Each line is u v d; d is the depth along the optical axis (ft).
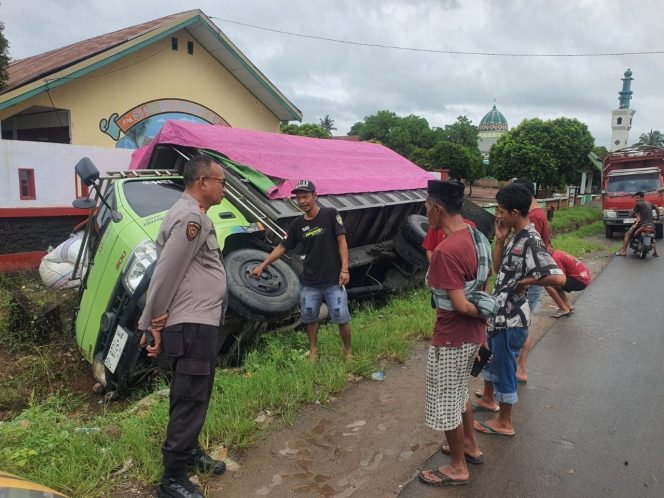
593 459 11.79
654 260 42.39
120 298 15.87
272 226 19.35
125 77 40.60
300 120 55.26
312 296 16.25
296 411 13.57
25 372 18.39
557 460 11.72
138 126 42.04
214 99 48.19
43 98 35.73
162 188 19.11
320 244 16.02
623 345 19.93
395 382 15.72
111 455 10.86
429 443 12.26
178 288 9.54
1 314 21.93
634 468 11.46
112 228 17.12
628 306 26.09
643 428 13.30
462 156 162.81
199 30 44.21
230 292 15.93
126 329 15.39
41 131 41.16
